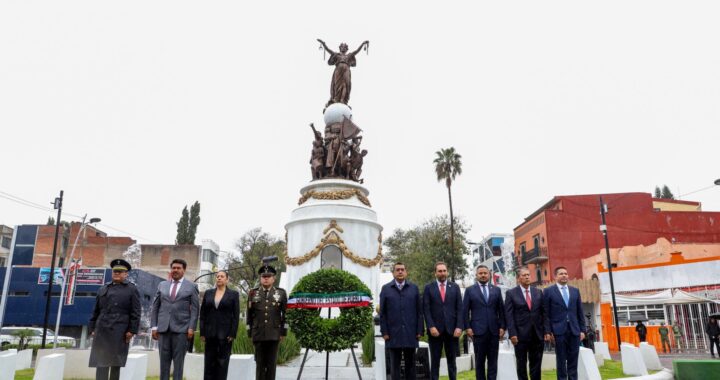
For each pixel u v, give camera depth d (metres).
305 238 21.62
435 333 8.04
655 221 42.12
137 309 8.02
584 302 34.31
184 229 60.50
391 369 8.30
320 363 14.23
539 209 46.28
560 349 8.80
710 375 10.02
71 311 40.16
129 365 9.10
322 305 9.29
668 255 35.56
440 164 45.06
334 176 23.53
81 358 10.46
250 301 8.49
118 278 8.02
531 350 8.75
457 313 8.22
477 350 8.44
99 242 51.38
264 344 8.34
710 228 41.84
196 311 8.18
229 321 8.31
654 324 28.81
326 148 24.30
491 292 8.60
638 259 37.41
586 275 40.22
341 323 9.26
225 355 8.23
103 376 7.68
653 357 13.27
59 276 36.72
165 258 53.34
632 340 27.47
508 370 9.39
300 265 21.23
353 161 24.02
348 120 24.31
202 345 12.36
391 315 8.14
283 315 8.51
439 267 8.45
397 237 60.47
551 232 42.78
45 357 9.20
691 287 28.94
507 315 8.73
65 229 49.72
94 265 50.62
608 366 13.62
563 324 8.84
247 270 55.28
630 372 11.84
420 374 8.88
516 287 9.00
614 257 37.56
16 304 40.56
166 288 8.23
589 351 10.16
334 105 25.45
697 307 27.55
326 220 21.62
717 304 26.89
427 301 8.33
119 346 7.76
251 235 59.47
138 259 52.47
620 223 42.44
